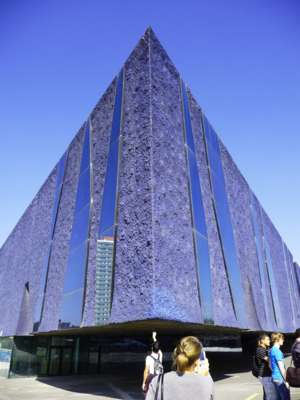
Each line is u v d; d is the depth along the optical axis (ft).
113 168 52.70
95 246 51.88
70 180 70.64
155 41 54.65
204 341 99.96
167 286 40.22
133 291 40.65
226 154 79.56
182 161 52.90
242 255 70.90
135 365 83.30
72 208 65.36
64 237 65.31
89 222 55.62
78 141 71.77
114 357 83.10
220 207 65.21
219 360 106.32
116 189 49.75
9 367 76.02
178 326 48.52
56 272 65.05
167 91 54.24
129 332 65.26
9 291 97.40
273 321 84.79
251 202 92.99
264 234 98.99
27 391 52.60
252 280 73.97
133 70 54.85
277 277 103.30
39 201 90.07
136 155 47.67
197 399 8.49
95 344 83.10
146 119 47.98
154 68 52.13
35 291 74.64
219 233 60.18
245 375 67.46
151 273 39.14
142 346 83.66
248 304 66.59
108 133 57.88
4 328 90.68
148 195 43.34
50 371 77.77
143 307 38.40
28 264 85.25
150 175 44.09
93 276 49.88
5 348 84.33
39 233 82.58
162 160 47.21
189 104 62.59
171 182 47.80
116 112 56.75
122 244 45.01
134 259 42.14
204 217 55.57
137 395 44.93
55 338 80.23
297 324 121.49
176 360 9.29
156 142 47.06
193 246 48.80
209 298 49.37
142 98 50.37
